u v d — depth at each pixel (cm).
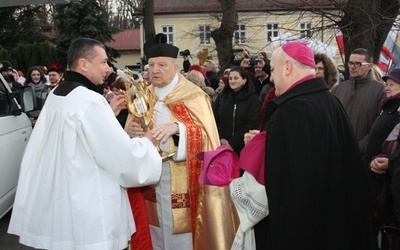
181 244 329
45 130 261
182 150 311
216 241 311
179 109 323
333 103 228
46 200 255
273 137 219
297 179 208
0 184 447
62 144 252
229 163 263
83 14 2000
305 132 212
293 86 229
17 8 2248
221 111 501
